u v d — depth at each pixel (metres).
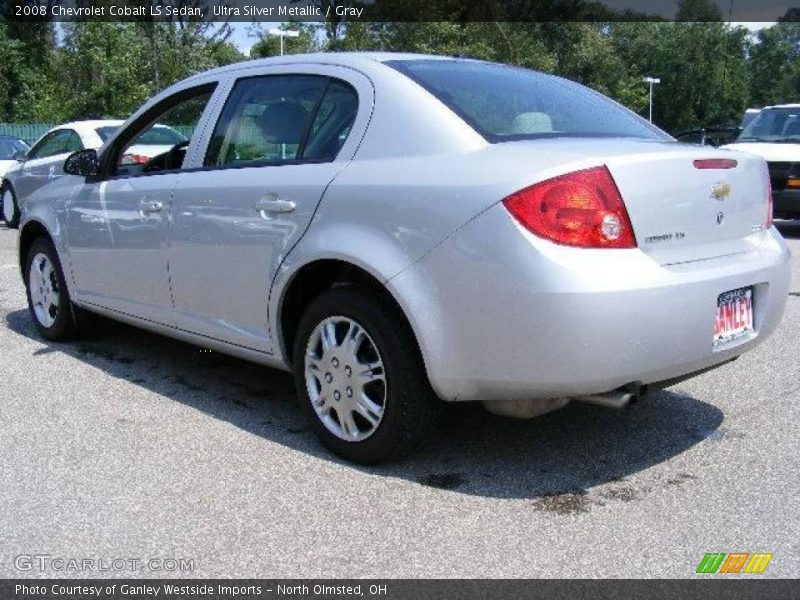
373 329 3.28
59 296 5.27
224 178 3.93
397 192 3.19
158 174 4.39
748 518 3.01
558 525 2.97
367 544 2.84
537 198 2.90
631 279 2.88
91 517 3.04
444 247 3.04
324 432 3.57
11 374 4.77
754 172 3.57
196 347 5.32
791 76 78.12
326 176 3.47
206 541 2.87
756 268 3.37
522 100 3.67
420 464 3.49
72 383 4.60
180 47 32.06
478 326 3.00
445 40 35.09
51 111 30.91
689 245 3.18
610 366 2.89
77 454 3.61
